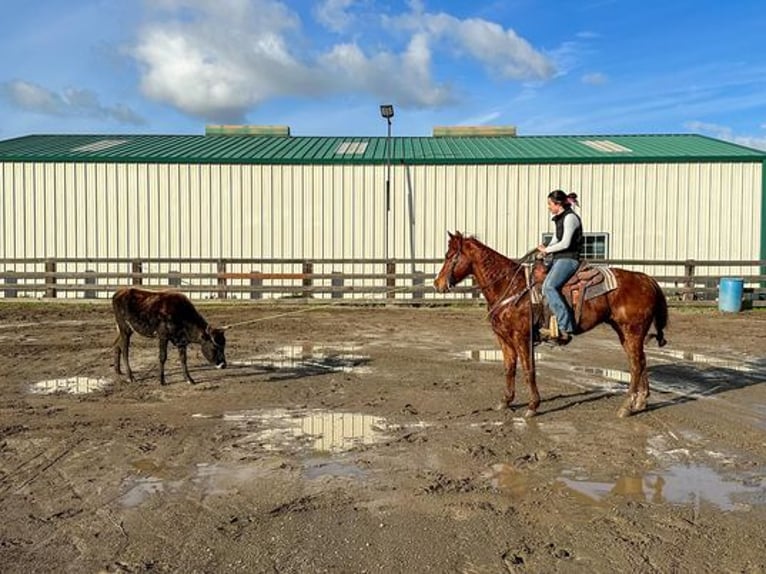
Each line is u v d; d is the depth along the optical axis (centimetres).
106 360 1152
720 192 2161
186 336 961
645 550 457
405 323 1667
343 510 523
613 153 2233
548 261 799
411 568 432
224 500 542
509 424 772
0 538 473
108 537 475
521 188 2170
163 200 2173
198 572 427
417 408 841
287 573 426
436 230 2177
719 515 516
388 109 2100
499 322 817
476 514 516
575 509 527
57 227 2180
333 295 2166
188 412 816
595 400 887
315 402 870
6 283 2181
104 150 2305
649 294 791
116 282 2166
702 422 780
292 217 2181
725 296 1902
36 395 900
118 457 647
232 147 2427
